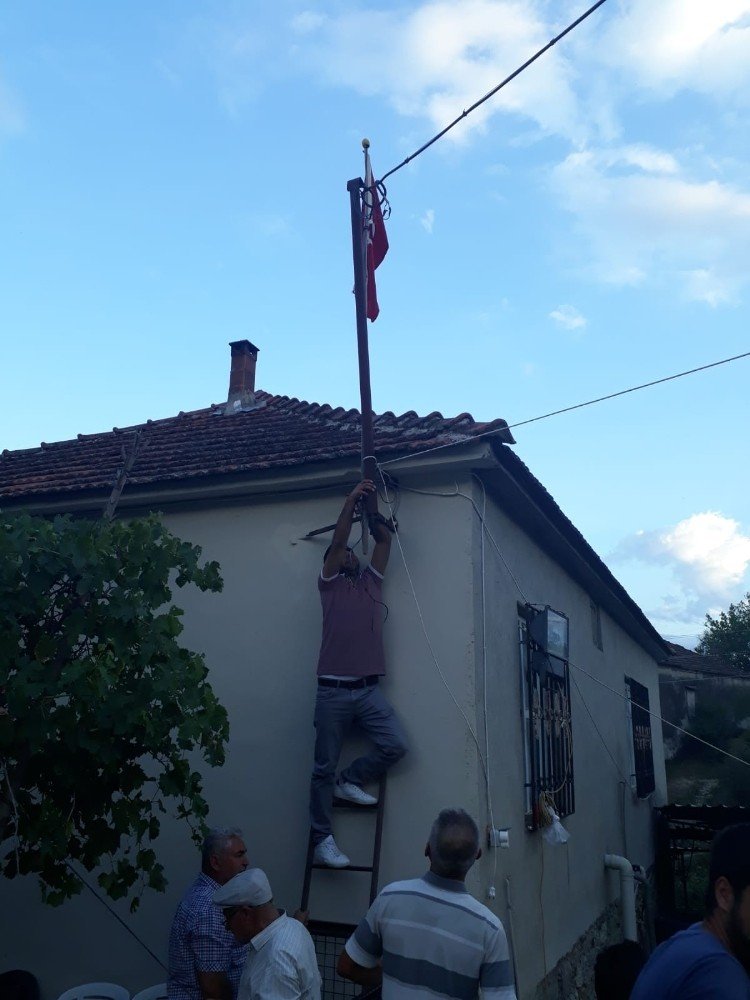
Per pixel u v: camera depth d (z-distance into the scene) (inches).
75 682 161.6
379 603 232.8
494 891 221.5
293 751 242.8
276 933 139.9
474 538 240.1
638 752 511.2
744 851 91.7
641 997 90.2
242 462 266.2
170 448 327.3
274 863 235.3
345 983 215.6
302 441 285.3
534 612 291.7
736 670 1146.7
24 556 163.9
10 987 240.7
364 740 231.6
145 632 171.9
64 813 177.9
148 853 184.7
